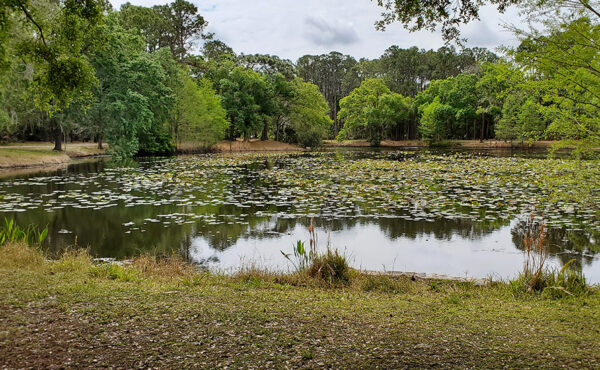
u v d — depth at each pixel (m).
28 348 3.08
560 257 7.45
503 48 6.41
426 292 5.28
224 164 27.88
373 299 4.76
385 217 10.85
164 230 9.63
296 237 9.03
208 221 10.54
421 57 75.62
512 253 7.77
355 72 82.00
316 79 88.81
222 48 58.88
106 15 28.88
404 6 5.90
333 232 9.41
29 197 14.08
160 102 33.16
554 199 12.42
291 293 4.94
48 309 4.00
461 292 5.22
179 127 40.91
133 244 8.52
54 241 8.67
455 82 55.97
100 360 2.90
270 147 51.09
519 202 12.56
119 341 3.25
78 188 16.36
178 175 20.86
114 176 20.62
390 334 3.48
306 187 16.30
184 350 3.09
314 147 56.47
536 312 4.22
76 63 8.17
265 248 8.22
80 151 36.00
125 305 4.17
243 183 17.83
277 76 51.75
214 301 4.41
